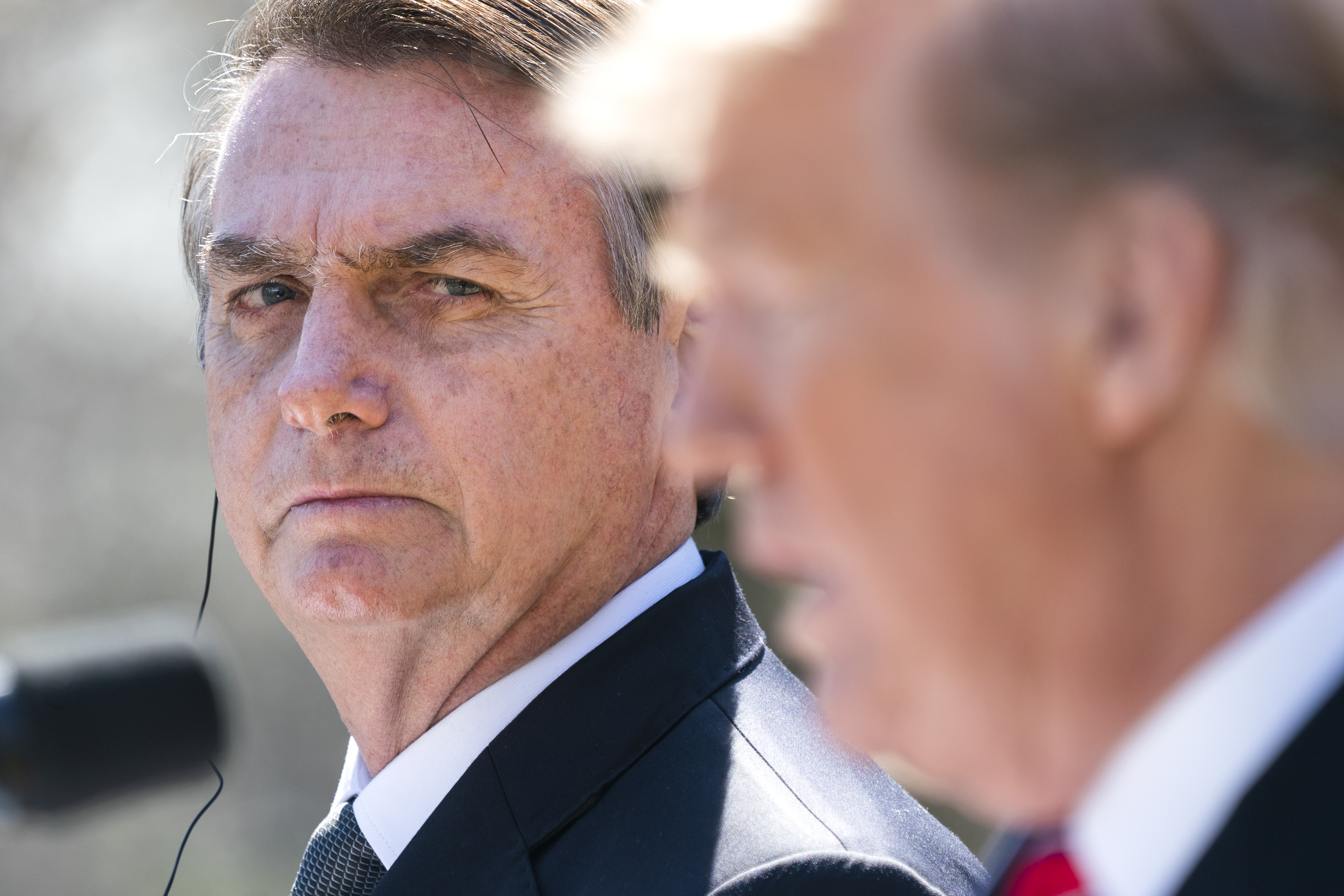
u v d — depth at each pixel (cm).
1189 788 207
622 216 513
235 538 545
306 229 506
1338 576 198
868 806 466
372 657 517
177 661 700
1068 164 197
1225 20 195
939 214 206
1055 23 202
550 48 509
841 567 229
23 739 656
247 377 536
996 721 221
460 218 498
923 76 210
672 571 549
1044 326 202
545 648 520
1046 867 297
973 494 208
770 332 229
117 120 4125
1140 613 208
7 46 3953
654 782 471
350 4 515
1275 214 190
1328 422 190
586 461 513
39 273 4303
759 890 410
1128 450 203
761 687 523
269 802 4159
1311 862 192
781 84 220
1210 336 193
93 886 3719
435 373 498
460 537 499
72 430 4388
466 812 483
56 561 4347
